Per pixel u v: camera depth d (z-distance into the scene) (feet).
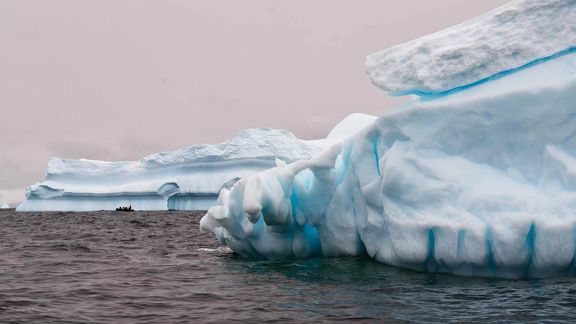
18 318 20.54
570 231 23.36
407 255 27.99
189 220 119.24
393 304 21.75
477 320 18.92
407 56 29.96
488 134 26.63
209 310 21.81
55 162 208.33
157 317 20.70
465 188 26.30
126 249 49.78
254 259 38.81
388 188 28.94
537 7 26.66
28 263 38.68
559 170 24.71
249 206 31.27
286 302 22.97
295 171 32.78
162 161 195.52
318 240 37.35
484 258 25.36
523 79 26.37
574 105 24.79
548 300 21.31
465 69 27.48
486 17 28.43
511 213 24.61
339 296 23.80
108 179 204.64
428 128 27.94
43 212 196.75
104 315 21.12
